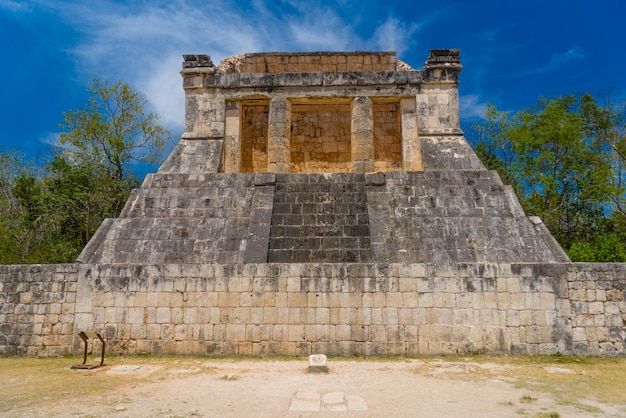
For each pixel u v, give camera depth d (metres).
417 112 17.08
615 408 7.07
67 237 22.77
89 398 7.65
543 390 8.12
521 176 26.38
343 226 13.18
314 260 12.37
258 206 13.71
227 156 17.03
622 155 25.39
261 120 19.28
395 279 11.48
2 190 26.23
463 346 11.20
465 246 12.40
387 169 18.67
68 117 26.52
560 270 11.50
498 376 9.15
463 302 11.37
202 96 17.45
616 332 11.20
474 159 16.20
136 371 9.69
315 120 19.61
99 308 11.70
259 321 11.42
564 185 26.03
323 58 18.97
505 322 11.28
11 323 11.79
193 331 11.47
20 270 12.02
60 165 25.95
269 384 8.50
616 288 11.41
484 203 13.60
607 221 24.98
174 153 16.72
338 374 9.28
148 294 11.69
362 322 11.31
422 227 12.89
